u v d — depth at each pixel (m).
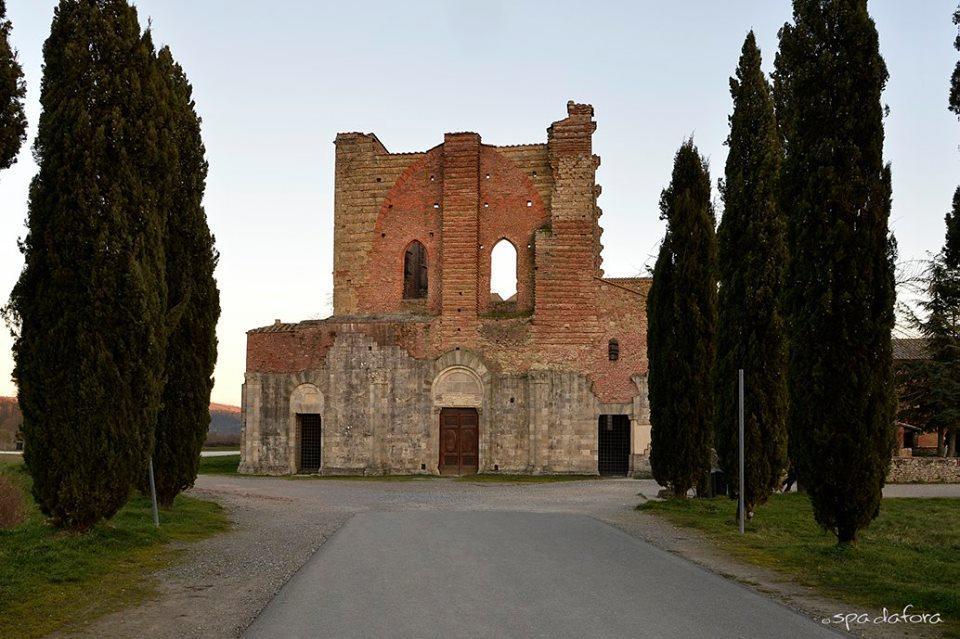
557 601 13.05
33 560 15.88
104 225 18.23
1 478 24.23
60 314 17.98
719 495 30.53
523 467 45.31
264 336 47.38
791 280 19.19
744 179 25.53
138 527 20.17
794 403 18.94
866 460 18.06
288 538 20.12
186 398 24.33
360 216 50.03
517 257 48.19
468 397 46.19
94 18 18.97
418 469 45.72
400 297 49.28
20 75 14.52
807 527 24.67
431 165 49.62
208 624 11.86
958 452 55.91
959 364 47.34
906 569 16.61
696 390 28.50
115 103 18.94
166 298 19.77
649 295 30.09
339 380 46.41
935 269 46.00
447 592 13.71
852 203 18.53
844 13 19.08
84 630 11.62
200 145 25.23
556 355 45.69
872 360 18.22
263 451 46.62
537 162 48.50
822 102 19.11
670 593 13.76
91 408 17.94
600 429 47.62
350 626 11.57
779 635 11.22
